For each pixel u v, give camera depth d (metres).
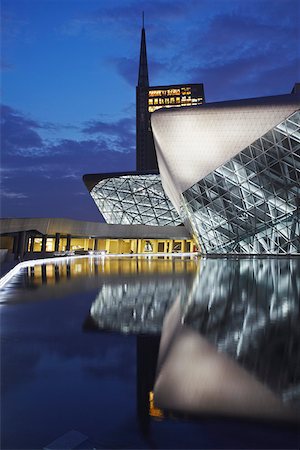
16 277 20.34
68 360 5.84
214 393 4.55
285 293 13.90
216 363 5.71
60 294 13.52
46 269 27.09
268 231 43.47
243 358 5.97
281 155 38.88
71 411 4.05
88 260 43.06
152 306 10.98
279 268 26.58
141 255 63.28
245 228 44.78
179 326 8.35
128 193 84.31
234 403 4.27
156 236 70.56
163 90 181.62
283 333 7.70
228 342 6.97
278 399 4.41
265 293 13.91
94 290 14.65
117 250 78.31
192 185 45.22
